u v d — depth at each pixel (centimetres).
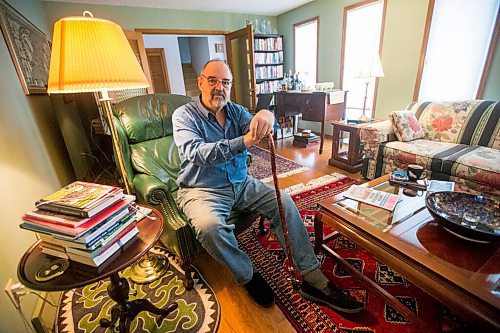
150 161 154
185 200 124
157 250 155
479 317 66
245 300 117
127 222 83
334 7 347
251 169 287
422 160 188
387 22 291
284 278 127
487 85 227
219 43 573
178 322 107
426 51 263
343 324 102
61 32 82
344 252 143
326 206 119
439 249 85
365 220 105
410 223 101
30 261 78
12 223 98
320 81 400
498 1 208
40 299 103
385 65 305
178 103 182
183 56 707
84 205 73
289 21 427
